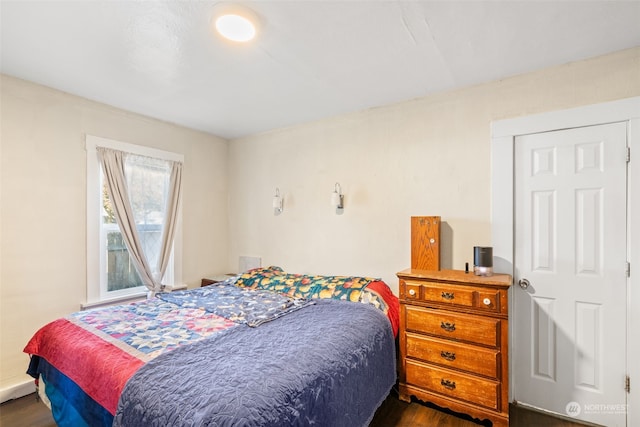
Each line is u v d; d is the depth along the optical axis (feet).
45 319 7.72
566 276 6.64
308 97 8.45
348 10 4.92
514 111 7.21
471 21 5.21
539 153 6.93
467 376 6.32
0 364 7.04
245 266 12.07
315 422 4.11
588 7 4.86
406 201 8.63
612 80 6.22
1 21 5.16
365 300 7.66
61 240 8.02
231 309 6.93
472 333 6.30
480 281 6.21
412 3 4.78
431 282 6.81
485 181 7.53
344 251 9.71
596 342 6.34
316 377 4.44
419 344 6.89
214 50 6.11
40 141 7.68
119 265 9.33
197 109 9.33
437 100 8.18
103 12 4.96
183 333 5.63
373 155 9.20
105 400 4.26
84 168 8.45
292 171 10.90
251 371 4.25
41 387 5.94
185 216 11.04
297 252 10.75
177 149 10.80
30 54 6.26
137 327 5.89
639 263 5.96
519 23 5.27
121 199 9.05
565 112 6.63
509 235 7.17
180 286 10.73
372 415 5.66
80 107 8.38
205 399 3.65
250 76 7.22
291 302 7.60
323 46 5.98
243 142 12.25
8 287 7.18
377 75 7.18
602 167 6.31
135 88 7.86
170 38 5.69
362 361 5.53
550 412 6.72
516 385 7.11
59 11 4.92
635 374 5.97
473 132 7.69
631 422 5.99
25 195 7.44
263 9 4.88
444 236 8.03
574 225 6.57
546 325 6.82
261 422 3.46
